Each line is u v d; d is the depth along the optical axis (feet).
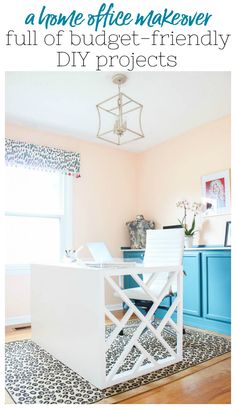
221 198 11.64
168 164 14.21
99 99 10.25
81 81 9.10
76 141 13.99
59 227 13.34
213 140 12.19
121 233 15.06
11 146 11.91
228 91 9.76
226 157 11.67
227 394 5.75
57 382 6.37
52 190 13.29
